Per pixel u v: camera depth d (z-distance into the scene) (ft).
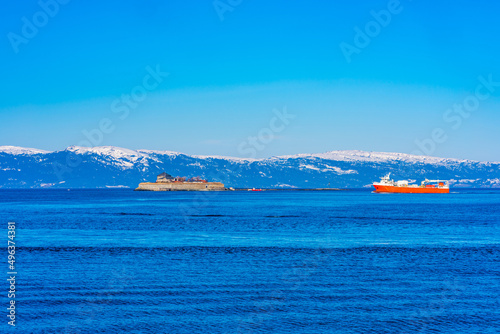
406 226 419.13
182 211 636.07
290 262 238.48
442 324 148.36
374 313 157.99
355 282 196.65
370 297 175.32
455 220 482.28
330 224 439.22
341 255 259.80
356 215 556.10
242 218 513.04
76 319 151.53
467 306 165.27
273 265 230.48
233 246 293.64
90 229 393.91
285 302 168.76
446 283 195.52
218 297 174.29
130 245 297.53
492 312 159.02
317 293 179.93
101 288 185.16
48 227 411.54
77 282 194.59
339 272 215.10
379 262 239.09
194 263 235.20
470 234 357.41
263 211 637.71
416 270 219.61
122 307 162.71
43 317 153.28
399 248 285.23
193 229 393.29
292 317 154.10
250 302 168.66
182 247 289.33
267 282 195.83
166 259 246.68
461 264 234.38
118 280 197.88
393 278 203.92
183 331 142.41
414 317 154.20
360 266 228.63
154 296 175.11
